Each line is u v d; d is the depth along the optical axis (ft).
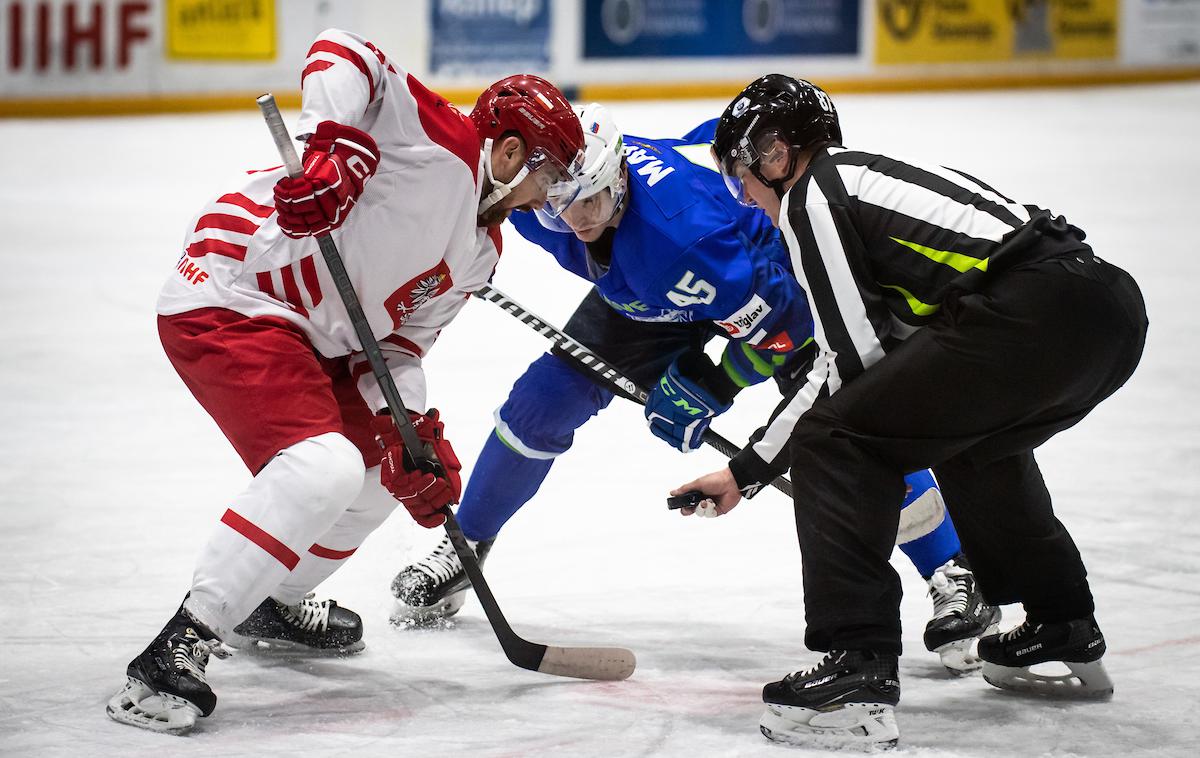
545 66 99.25
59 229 62.39
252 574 16.17
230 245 17.31
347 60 16.11
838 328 16.20
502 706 17.17
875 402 15.88
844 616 15.78
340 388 18.45
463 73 98.84
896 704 15.99
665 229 18.71
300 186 15.38
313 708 17.01
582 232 19.25
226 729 16.17
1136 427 31.78
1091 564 22.72
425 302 18.08
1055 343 15.53
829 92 101.04
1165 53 105.09
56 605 20.83
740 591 22.20
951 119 87.66
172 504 26.76
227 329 16.92
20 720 16.20
